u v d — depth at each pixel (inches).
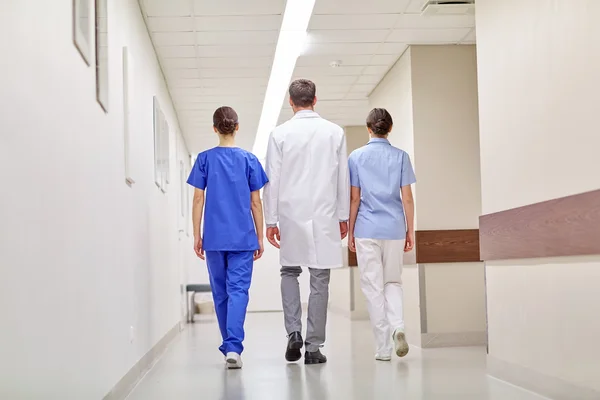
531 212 136.8
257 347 235.1
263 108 357.7
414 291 250.5
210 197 179.3
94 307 115.1
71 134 100.3
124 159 156.7
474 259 247.0
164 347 241.1
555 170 128.6
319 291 179.2
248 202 180.1
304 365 180.4
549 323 131.5
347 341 251.0
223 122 183.0
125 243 153.8
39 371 79.0
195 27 231.3
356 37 245.3
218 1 208.2
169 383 159.2
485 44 164.9
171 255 294.0
